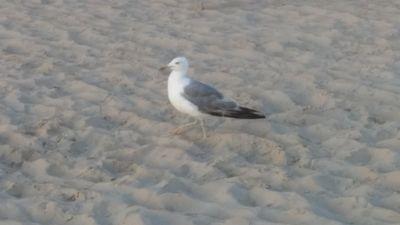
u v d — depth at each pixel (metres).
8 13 11.76
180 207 5.53
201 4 12.30
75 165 6.33
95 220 5.32
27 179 6.07
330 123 7.23
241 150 6.60
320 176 5.99
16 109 7.64
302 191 5.79
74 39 10.38
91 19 11.42
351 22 11.06
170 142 6.75
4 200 5.65
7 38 10.41
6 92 8.13
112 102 7.82
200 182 5.95
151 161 6.40
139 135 6.96
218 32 10.70
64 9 12.05
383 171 6.12
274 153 6.52
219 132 6.97
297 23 11.13
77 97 8.03
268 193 5.70
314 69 8.94
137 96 8.04
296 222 5.23
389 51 9.63
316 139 6.91
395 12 11.59
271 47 9.95
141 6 12.30
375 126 7.16
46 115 7.48
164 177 6.02
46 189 5.86
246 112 6.57
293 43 10.12
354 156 6.45
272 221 5.25
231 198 5.62
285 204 5.53
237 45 10.05
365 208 5.43
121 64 9.20
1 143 6.78
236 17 11.53
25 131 7.04
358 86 8.27
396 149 6.56
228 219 5.28
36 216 5.43
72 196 5.73
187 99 6.52
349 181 5.94
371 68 8.95
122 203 5.56
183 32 10.71
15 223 5.30
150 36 10.48
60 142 6.81
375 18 11.23
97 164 6.29
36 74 8.81
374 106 7.67
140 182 5.94
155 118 7.40
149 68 9.05
